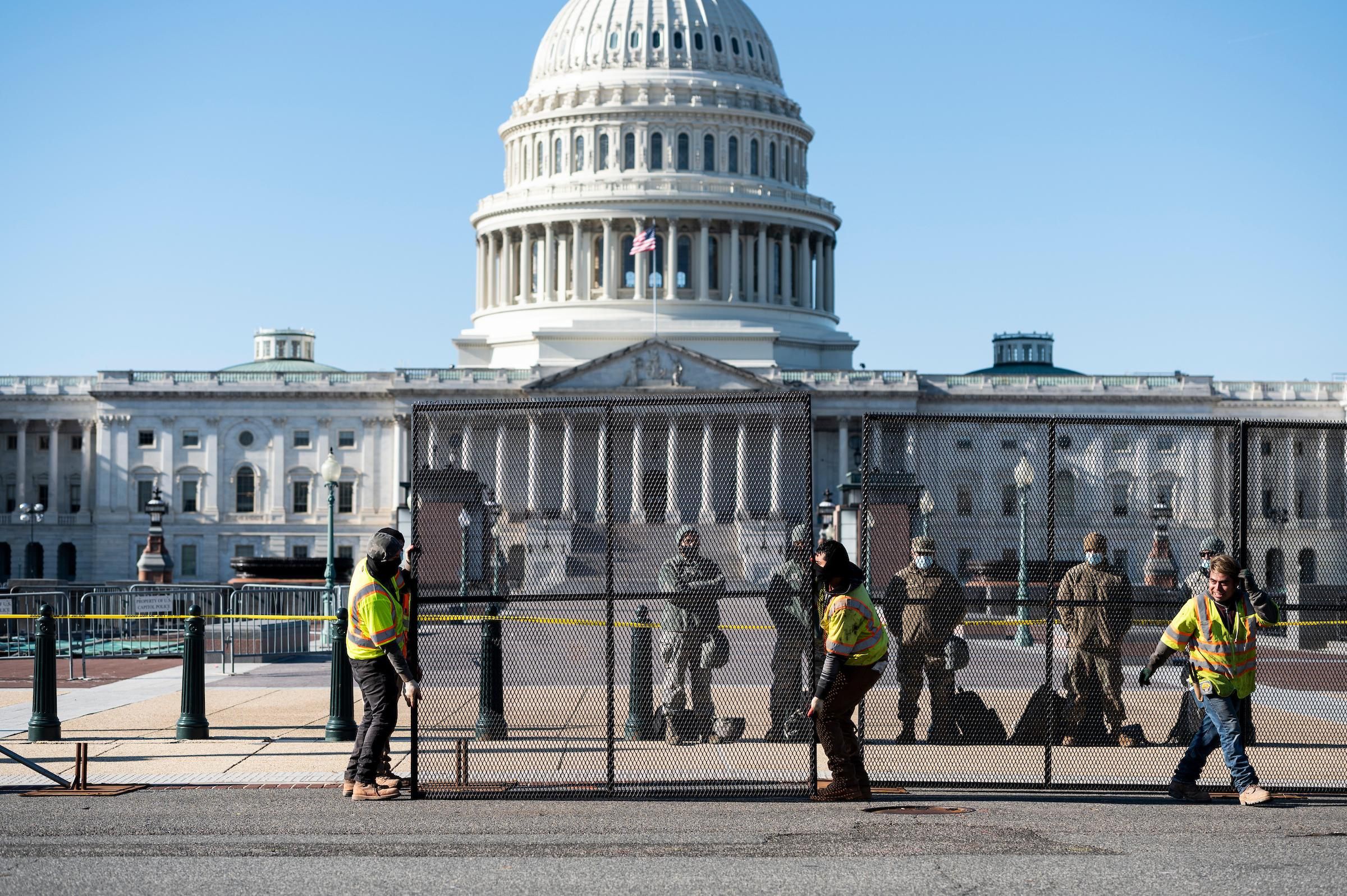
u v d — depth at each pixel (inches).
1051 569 829.2
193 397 5354.3
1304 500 986.1
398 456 5241.1
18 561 5492.1
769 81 6230.3
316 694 1289.4
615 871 605.3
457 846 658.2
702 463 1179.3
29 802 774.5
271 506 5339.6
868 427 892.0
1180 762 793.6
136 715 1143.6
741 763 869.8
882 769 856.3
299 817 730.2
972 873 601.3
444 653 1384.1
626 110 5880.9
